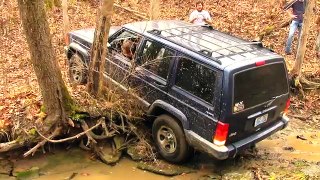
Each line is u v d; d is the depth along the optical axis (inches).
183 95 243.3
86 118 268.4
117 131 269.7
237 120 229.6
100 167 256.7
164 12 572.4
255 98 236.8
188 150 250.1
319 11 514.6
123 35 287.1
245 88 228.8
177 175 248.4
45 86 248.2
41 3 231.9
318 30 457.1
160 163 259.6
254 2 589.6
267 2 575.5
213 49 246.4
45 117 257.9
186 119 242.2
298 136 299.9
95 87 279.0
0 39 458.6
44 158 260.5
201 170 253.6
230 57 235.9
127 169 255.3
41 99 276.7
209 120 230.1
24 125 255.3
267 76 241.9
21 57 412.5
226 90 221.6
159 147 262.2
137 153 265.4
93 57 273.1
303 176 236.1
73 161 260.8
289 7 405.7
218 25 507.5
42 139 253.8
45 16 236.5
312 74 374.3
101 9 261.4
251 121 239.5
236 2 596.1
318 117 330.3
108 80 286.4
